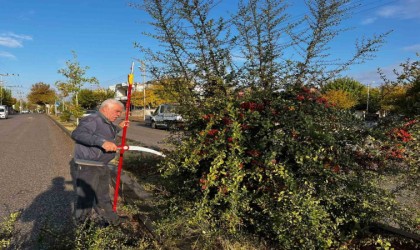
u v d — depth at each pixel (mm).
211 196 3758
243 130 3559
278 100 3611
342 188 3264
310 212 3049
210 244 3564
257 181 3602
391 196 3357
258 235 3738
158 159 7367
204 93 4730
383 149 3330
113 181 6578
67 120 31609
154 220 4328
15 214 3637
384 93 4906
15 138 18562
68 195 6535
